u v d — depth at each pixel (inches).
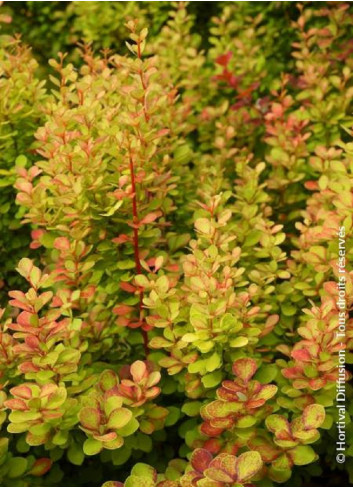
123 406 71.6
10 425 66.0
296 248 116.3
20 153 112.8
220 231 94.8
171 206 104.4
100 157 85.5
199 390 77.7
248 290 86.7
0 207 106.9
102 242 87.7
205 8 184.1
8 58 121.9
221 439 70.8
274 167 124.8
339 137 124.1
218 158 129.8
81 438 74.2
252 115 146.9
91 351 88.8
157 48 158.1
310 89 135.1
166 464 83.7
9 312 111.6
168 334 77.6
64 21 189.8
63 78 106.0
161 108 115.3
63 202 82.7
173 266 88.2
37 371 69.8
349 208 81.6
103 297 98.0
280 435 64.7
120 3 176.2
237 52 158.4
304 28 162.4
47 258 102.1
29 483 72.1
